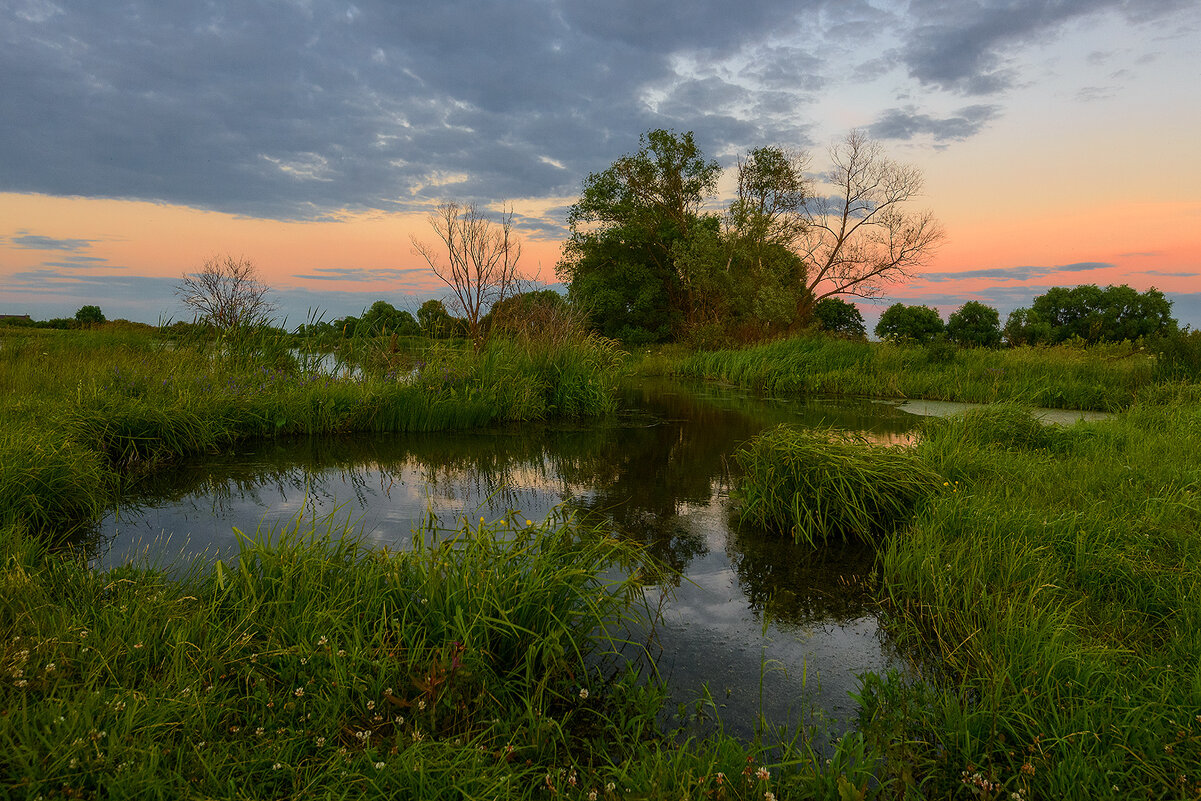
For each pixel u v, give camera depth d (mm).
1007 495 4695
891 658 3010
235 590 2912
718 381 16188
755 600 3633
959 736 2289
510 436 8281
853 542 4570
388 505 5172
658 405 11539
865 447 5262
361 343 10641
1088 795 1964
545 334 11641
